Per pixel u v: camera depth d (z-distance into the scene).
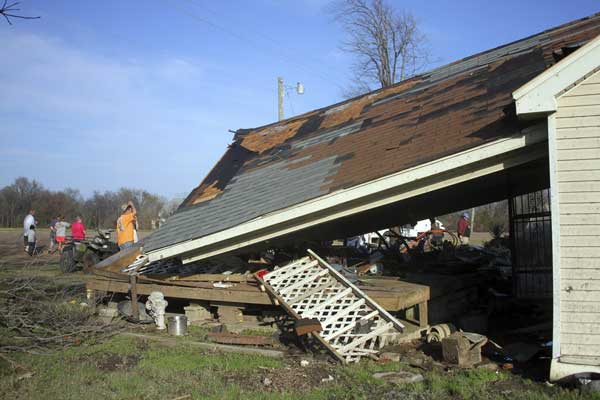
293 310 7.87
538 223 10.53
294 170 9.93
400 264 11.21
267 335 8.40
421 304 8.48
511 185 10.15
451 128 7.96
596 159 6.01
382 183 7.57
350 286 8.16
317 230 11.08
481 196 11.51
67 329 7.92
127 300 10.41
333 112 12.92
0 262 9.22
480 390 5.58
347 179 8.12
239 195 10.05
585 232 5.95
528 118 6.45
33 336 7.46
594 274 5.87
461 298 10.14
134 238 15.66
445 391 5.63
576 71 6.07
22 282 8.30
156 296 9.22
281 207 8.22
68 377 6.21
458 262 11.27
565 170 6.10
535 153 7.02
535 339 7.79
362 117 11.31
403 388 5.74
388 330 7.64
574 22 10.41
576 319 5.88
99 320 9.06
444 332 7.69
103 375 6.34
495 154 6.88
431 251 13.30
